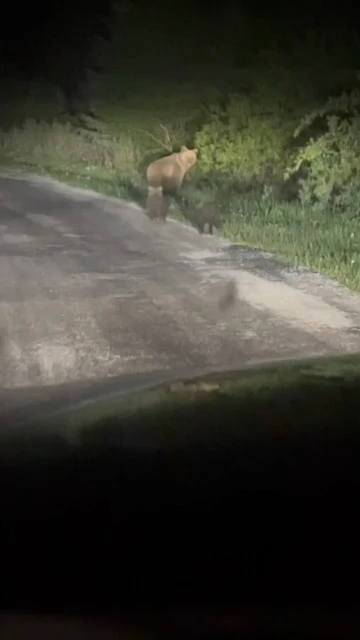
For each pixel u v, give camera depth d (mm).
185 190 20266
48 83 38188
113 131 28812
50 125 36469
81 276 12680
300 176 17625
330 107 15695
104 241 16000
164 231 17094
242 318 10031
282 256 13734
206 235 16344
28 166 36562
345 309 10391
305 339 9078
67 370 8156
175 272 12836
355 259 12680
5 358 8656
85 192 25797
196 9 23109
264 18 19656
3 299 11328
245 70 20203
